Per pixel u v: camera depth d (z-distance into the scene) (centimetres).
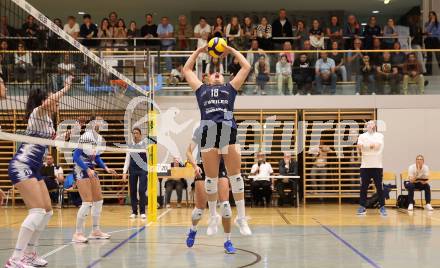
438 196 1645
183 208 1464
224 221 655
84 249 697
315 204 1645
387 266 560
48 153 1473
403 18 2541
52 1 2317
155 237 823
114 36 1883
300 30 1858
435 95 1644
